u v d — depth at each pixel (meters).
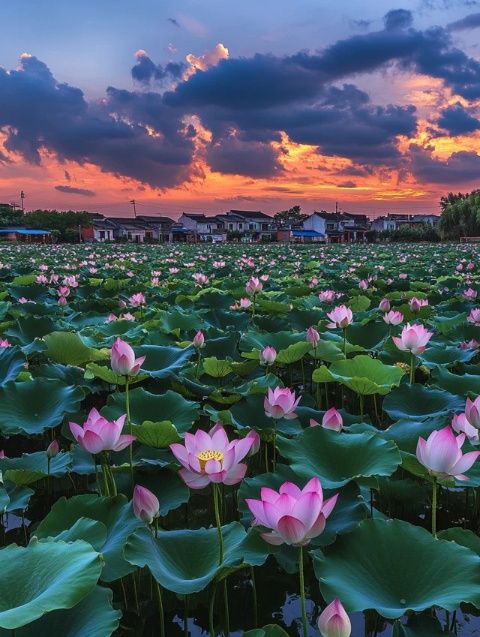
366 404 5.75
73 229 84.38
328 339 5.98
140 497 2.34
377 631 2.65
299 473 2.94
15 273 15.12
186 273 16.06
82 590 1.81
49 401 4.23
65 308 9.00
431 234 86.06
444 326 6.89
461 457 2.37
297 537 1.83
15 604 1.87
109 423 2.65
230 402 4.54
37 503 3.93
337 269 18.08
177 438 3.50
